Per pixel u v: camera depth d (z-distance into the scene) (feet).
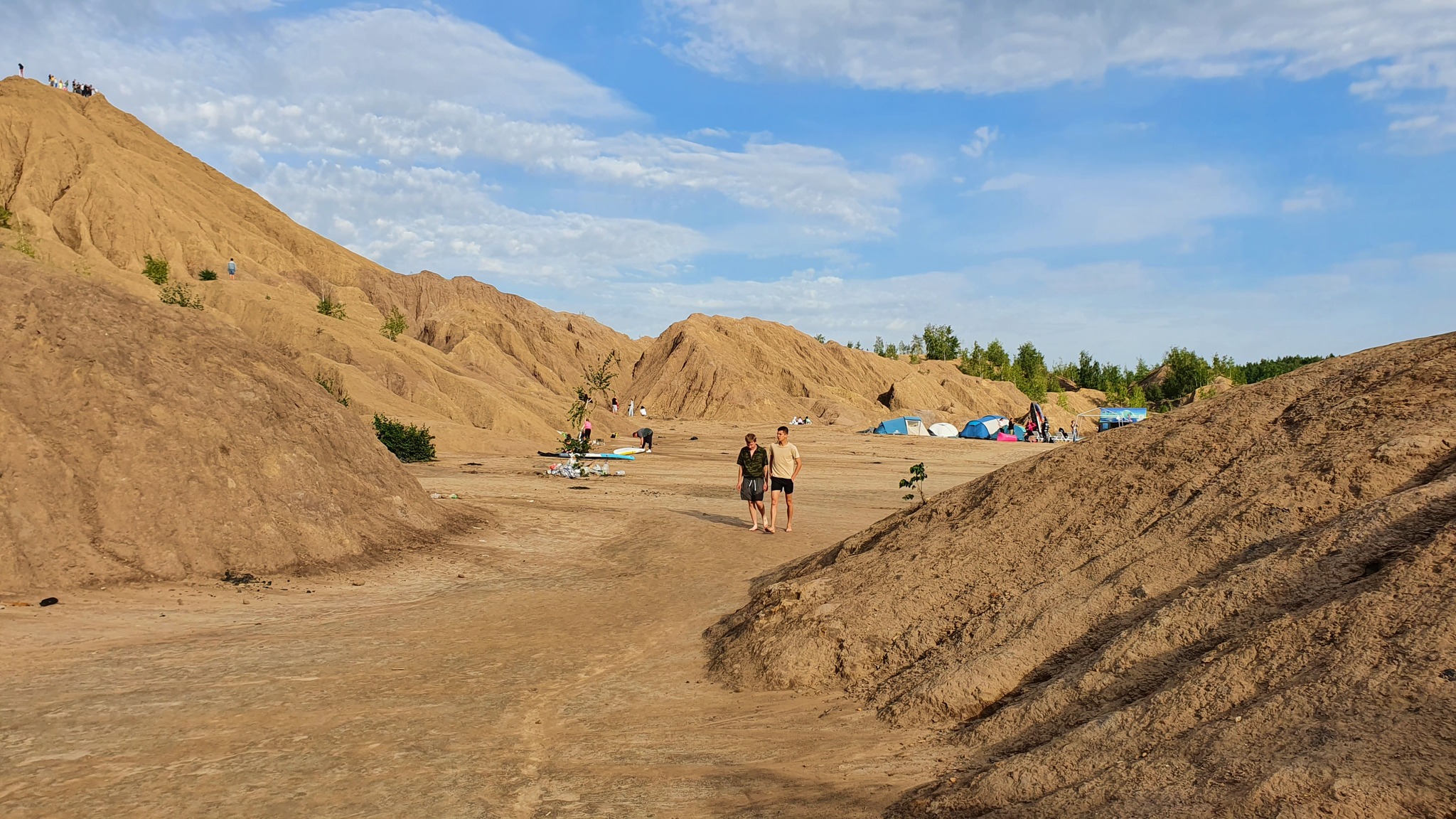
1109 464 24.72
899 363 310.24
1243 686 12.89
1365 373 22.00
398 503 47.73
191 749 17.49
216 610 30.89
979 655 18.75
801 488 79.25
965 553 23.98
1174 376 338.54
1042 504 24.52
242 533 37.60
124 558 33.83
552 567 41.39
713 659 25.40
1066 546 22.04
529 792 15.66
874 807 14.10
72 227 210.79
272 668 23.77
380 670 24.04
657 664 25.45
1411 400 19.74
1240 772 11.02
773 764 16.72
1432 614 11.94
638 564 42.01
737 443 152.76
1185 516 19.93
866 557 27.89
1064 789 12.49
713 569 40.47
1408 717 10.57
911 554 25.62
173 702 20.45
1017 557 22.72
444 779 16.26
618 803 15.05
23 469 33.65
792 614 24.94
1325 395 22.11
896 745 16.97
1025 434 185.06
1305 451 19.94
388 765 16.96
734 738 18.45
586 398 116.26
